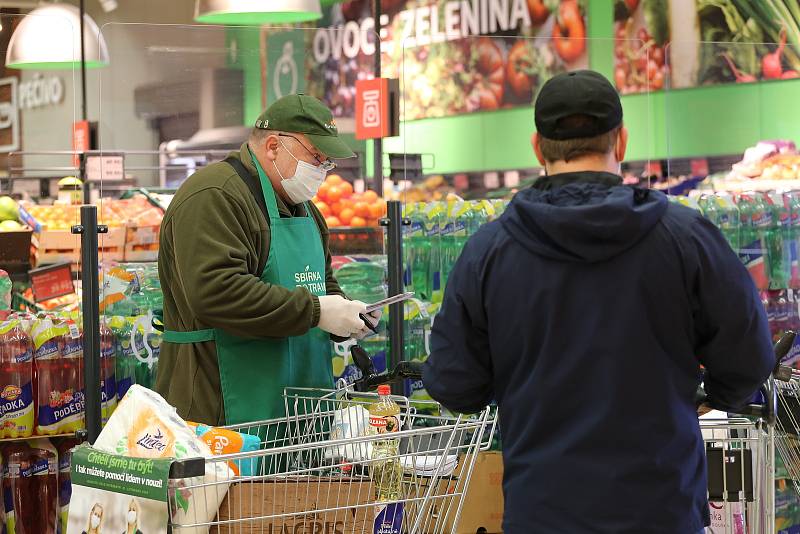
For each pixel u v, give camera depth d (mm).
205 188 3389
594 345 2193
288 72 4922
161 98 4871
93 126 5336
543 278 2230
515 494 2252
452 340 2342
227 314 3291
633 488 2164
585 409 2203
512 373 2297
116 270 4270
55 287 4398
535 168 5203
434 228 4762
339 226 4730
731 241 5020
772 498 2887
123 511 2496
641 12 7754
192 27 4871
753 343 2238
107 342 4191
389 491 2789
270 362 3455
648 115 5594
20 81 5543
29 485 4242
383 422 3064
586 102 2262
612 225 2158
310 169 3508
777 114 5414
